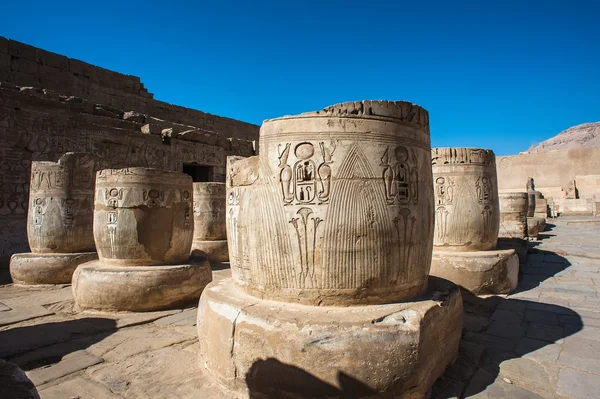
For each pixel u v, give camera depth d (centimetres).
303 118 291
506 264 551
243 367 271
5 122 956
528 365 324
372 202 281
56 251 690
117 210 533
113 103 1591
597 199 2147
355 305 284
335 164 282
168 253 554
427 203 315
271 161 298
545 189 2553
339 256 279
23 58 1337
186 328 436
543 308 481
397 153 294
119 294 491
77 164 705
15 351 375
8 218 951
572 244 931
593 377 301
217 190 891
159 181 547
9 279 723
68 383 308
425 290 326
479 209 576
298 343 250
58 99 1100
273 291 296
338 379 244
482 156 583
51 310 517
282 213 288
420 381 259
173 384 298
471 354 335
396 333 252
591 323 420
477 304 508
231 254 345
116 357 358
